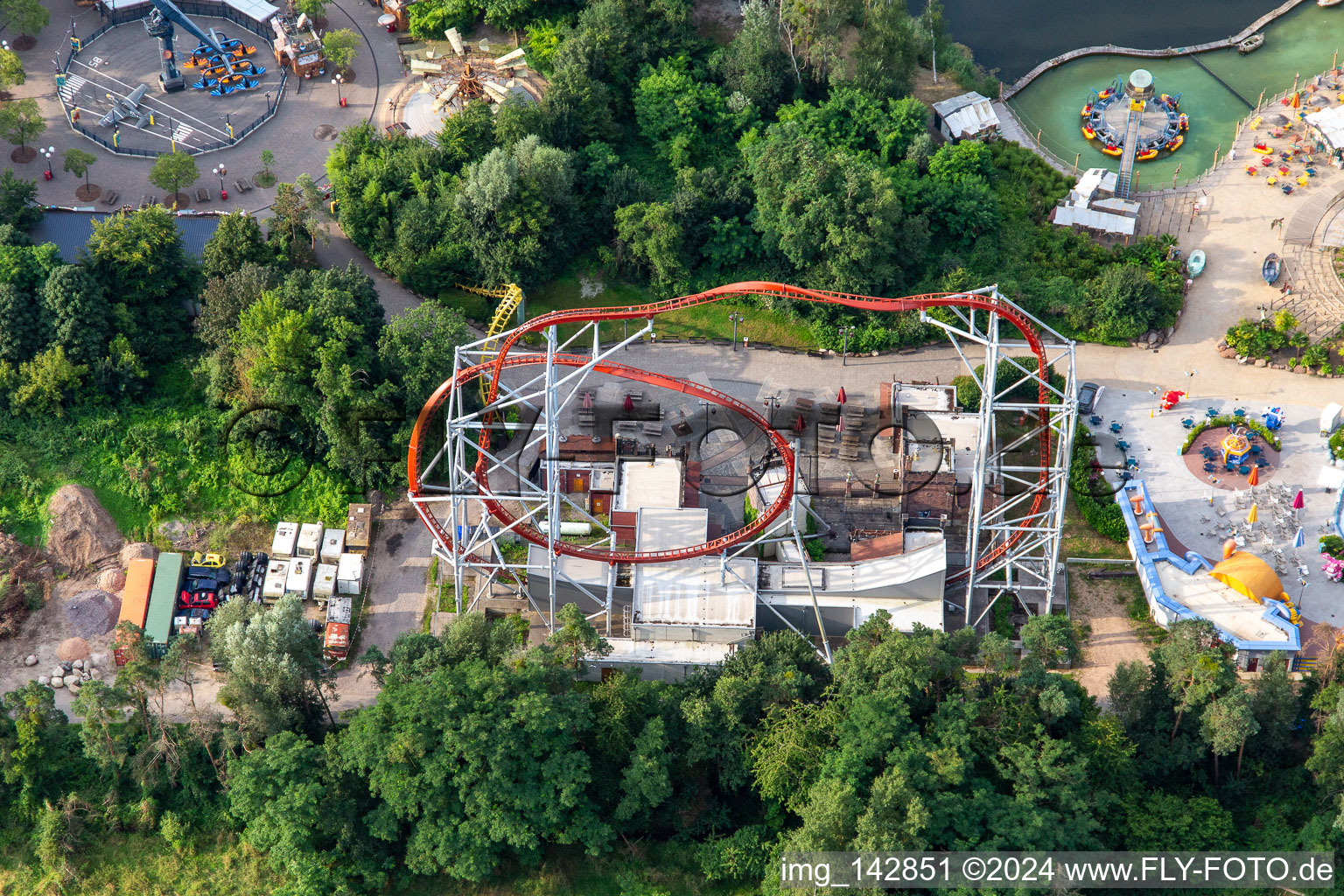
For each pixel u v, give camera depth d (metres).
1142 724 157.50
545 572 171.00
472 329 199.50
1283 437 189.00
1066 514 182.50
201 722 162.00
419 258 199.62
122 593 176.88
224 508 183.50
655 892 154.12
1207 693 151.00
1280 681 155.00
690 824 157.12
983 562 172.38
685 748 156.12
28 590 176.25
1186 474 185.75
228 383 186.75
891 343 197.88
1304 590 174.88
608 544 179.75
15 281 189.75
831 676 161.00
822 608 171.75
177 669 160.12
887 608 172.62
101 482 184.50
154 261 193.50
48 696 159.88
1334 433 189.12
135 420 189.00
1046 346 198.50
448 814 150.88
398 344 183.25
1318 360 194.62
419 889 155.62
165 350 194.50
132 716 162.50
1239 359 196.88
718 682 155.88
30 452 185.25
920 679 151.00
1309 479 184.62
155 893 156.12
